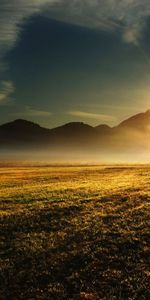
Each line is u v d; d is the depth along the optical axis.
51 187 57.94
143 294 20.77
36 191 53.19
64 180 72.75
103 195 45.94
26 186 63.88
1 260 26.11
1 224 34.44
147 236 28.92
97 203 41.25
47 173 100.06
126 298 20.44
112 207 39.16
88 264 24.64
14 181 76.31
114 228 31.48
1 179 83.38
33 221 35.00
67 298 20.80
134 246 27.22
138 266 24.05
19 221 35.16
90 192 49.12
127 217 34.72
